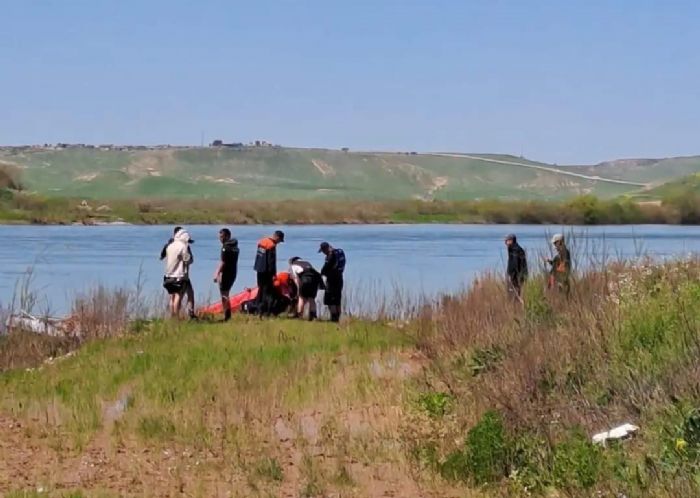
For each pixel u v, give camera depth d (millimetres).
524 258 25812
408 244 95625
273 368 22219
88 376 21891
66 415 18688
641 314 18219
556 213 152625
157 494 14172
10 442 16969
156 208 147875
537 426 15844
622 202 152625
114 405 19531
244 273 57625
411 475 15062
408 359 23531
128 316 28609
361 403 19375
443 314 26250
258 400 19375
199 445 16734
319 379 21094
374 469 15461
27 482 14703
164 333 26703
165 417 18203
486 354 20234
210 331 26938
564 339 18406
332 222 153000
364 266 65438
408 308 31703
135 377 21625
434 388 19688
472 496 14109
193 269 60031
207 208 150875
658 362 16578
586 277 22891
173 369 22172
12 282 51031
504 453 15047
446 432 16750
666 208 148000
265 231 125438
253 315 30328
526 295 23797
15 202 139250
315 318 30000
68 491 14148
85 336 27000
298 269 29969
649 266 22844
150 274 56844
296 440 16938
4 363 24594
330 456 16125
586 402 16266
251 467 15398
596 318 18641
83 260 68438
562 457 14336
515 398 16984
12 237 99688
